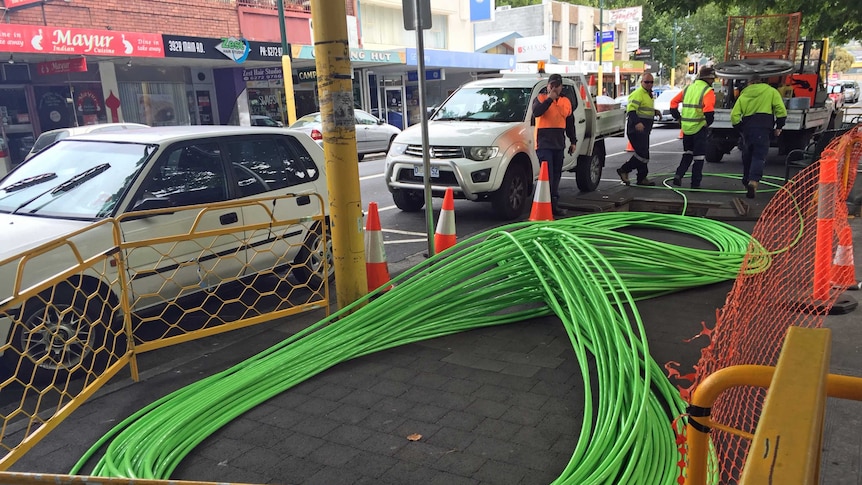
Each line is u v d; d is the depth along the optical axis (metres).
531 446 3.43
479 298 5.35
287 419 3.81
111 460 3.33
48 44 16.03
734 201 9.12
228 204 4.94
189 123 22.55
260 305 6.05
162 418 3.76
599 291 4.62
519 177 9.64
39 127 18.44
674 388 3.86
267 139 6.14
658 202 9.60
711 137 14.20
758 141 9.72
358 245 5.41
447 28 33.94
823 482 3.03
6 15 16.91
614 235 6.07
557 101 8.82
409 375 4.34
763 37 15.11
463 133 9.12
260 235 5.87
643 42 62.62
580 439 3.29
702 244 7.37
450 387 4.14
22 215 4.98
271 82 24.88
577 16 50.22
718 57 58.19
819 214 5.22
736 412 3.55
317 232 6.44
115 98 19.62
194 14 21.67
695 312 5.36
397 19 30.77
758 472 1.02
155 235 5.04
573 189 12.27
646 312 5.38
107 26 19.23
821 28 18.27
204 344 5.18
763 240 6.72
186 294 5.31
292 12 25.25
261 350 4.95
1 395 4.41
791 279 5.78
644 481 2.99
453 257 5.69
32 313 4.36
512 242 5.62
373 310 5.02
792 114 13.27
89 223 4.77
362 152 19.47
